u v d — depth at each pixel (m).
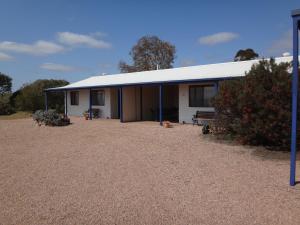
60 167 7.81
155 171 7.23
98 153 9.59
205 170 7.24
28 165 8.14
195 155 9.02
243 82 10.19
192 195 5.48
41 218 4.62
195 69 21.05
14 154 9.80
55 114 19.39
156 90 22.81
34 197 5.54
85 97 25.16
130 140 12.12
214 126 12.27
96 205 5.10
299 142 9.04
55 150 10.34
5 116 30.72
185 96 17.77
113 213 4.76
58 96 34.34
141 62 51.50
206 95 16.61
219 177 6.61
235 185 6.00
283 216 4.49
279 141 9.39
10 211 4.91
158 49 51.41
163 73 22.45
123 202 5.21
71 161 8.51
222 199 5.24
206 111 16.59
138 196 5.49
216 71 18.17
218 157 8.68
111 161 8.39
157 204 5.09
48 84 34.34
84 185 6.21
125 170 7.36
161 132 14.28
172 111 21.88
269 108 9.09
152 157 8.84
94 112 23.78
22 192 5.84
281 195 5.36
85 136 13.65
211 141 11.28
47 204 5.18
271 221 4.34
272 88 9.10
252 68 10.09
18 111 34.38
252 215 4.55
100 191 5.81
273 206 4.87
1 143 12.23
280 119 8.97
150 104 22.47
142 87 21.86
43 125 19.05
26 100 33.25
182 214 4.66
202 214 4.64
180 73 20.50
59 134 14.65
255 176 6.61
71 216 4.68
